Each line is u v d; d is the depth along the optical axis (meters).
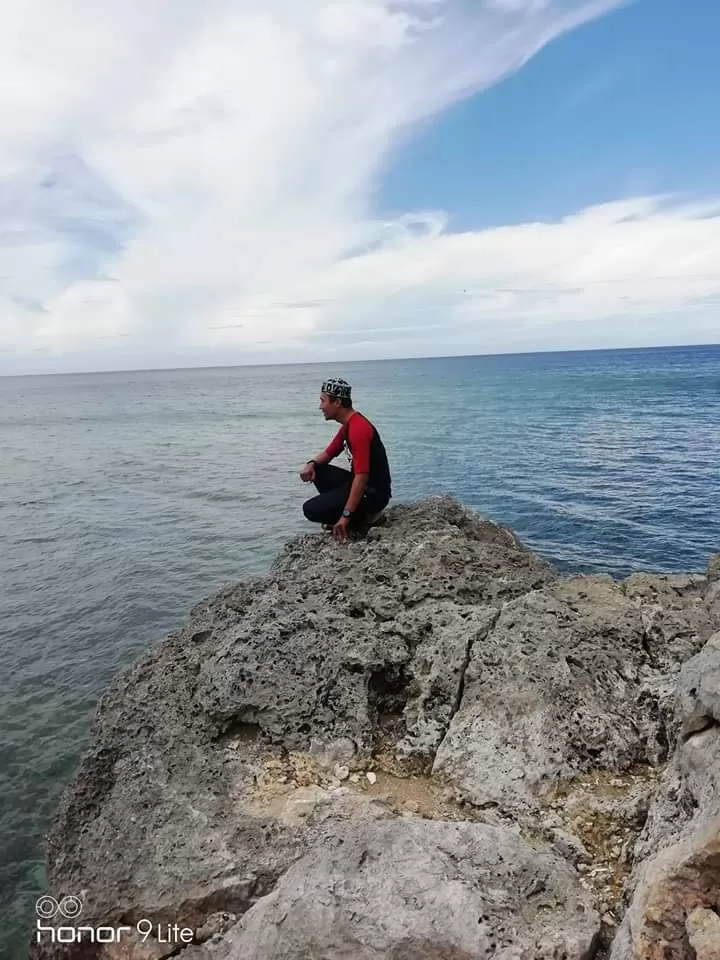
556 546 17.25
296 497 23.02
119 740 4.66
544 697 4.32
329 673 4.66
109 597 13.55
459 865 3.05
